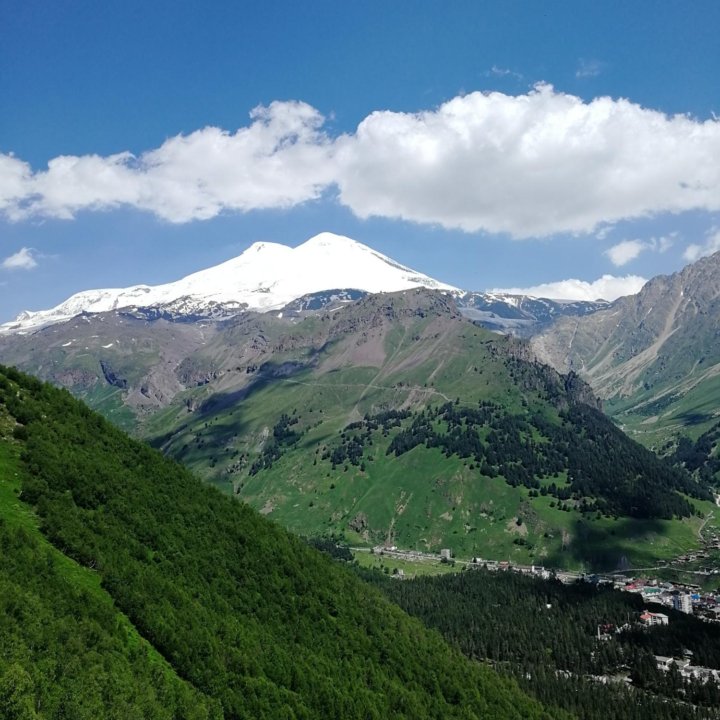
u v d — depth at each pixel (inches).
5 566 4003.4
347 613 6943.9
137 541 5531.5
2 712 2989.7
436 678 6899.6
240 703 4485.7
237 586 6092.5
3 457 5374.0
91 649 3767.2
